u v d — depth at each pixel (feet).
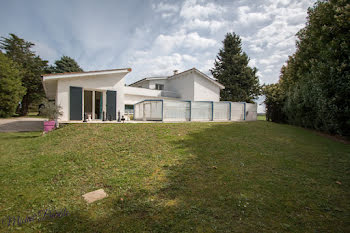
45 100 34.99
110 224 8.04
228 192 10.66
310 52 37.86
